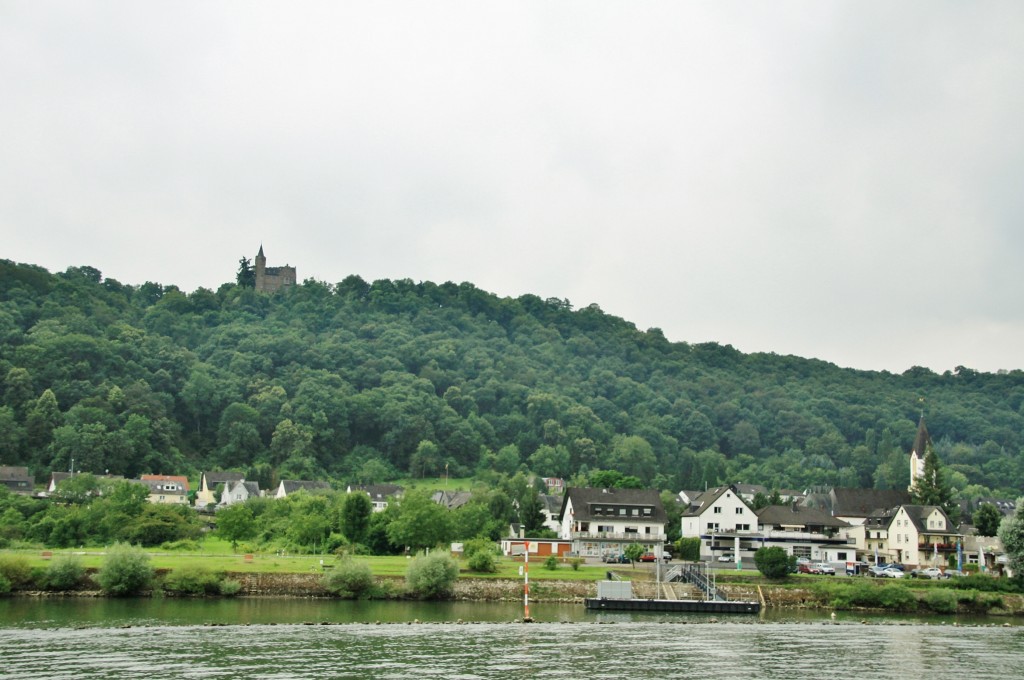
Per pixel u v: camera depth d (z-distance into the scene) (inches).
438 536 7121.1
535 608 5654.5
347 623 4864.7
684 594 6136.8
